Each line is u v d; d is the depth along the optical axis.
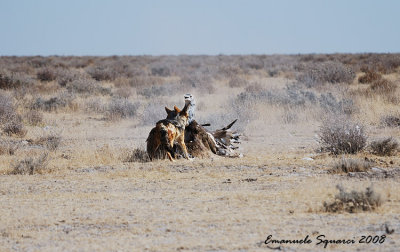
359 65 193.75
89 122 85.88
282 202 32.91
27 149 59.84
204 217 29.77
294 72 176.00
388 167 43.78
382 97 96.69
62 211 31.95
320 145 58.16
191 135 51.00
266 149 58.34
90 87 127.75
